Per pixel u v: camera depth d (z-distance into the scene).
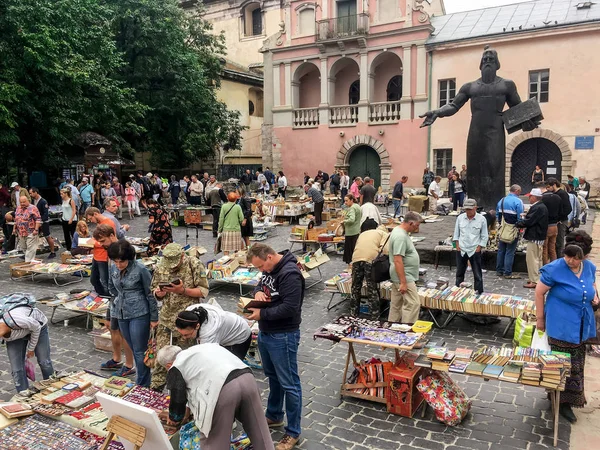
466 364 5.00
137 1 26.03
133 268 5.40
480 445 4.65
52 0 19.34
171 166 31.52
